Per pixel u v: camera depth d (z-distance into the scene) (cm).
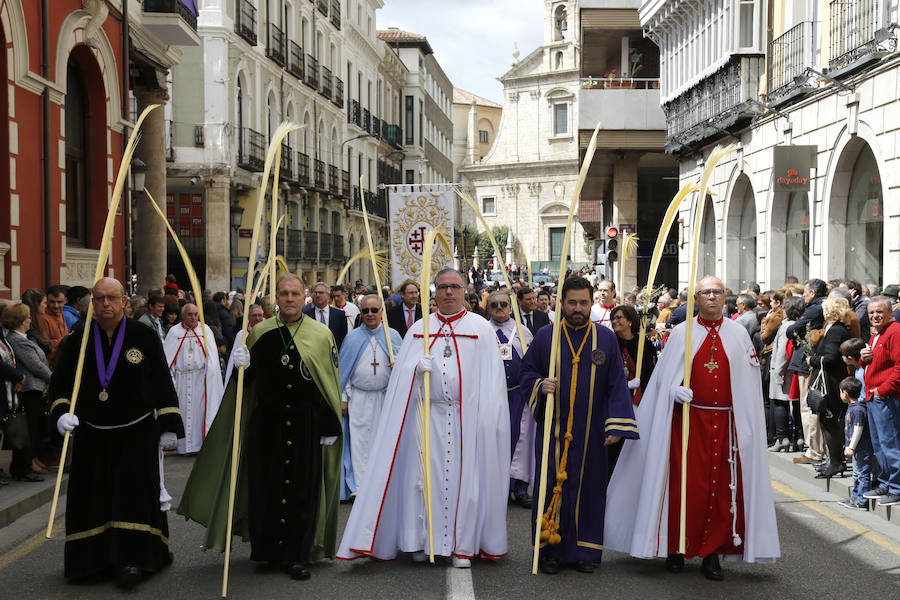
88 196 1633
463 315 672
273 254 653
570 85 6694
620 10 3047
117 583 600
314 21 3731
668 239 3675
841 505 838
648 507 626
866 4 1495
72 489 598
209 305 1318
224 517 636
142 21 1811
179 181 2767
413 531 644
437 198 1260
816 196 1719
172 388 620
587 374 642
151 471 612
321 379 640
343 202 4178
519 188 6975
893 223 1403
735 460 623
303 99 3594
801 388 1031
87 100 1620
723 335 639
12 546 698
